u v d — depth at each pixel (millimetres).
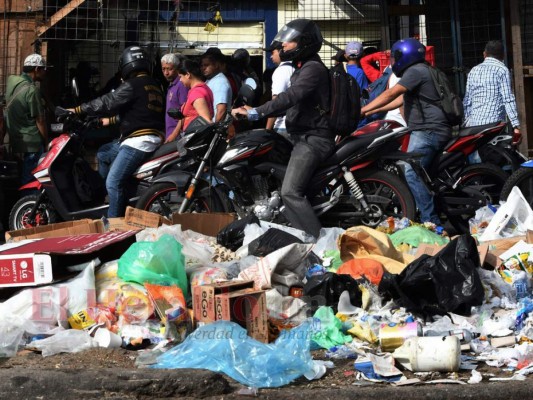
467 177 10570
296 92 9477
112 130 14539
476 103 11914
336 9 15906
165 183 10117
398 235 8953
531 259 8055
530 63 15133
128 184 10688
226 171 9727
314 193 9797
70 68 14992
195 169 10055
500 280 7465
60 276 6926
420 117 10398
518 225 9352
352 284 7105
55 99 14742
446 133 10367
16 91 12828
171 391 5605
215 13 15180
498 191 10656
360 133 10117
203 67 11953
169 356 6039
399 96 11195
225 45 15914
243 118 9617
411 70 10359
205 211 10078
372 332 6441
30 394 5676
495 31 14844
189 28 15664
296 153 9609
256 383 5711
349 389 5574
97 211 10969
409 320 6680
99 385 5641
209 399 5543
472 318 6906
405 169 10109
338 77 9688
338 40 15969
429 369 5883
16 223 11312
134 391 5605
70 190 10969
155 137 10672
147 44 15117
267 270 7223
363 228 8094
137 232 7855
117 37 15062
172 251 6992
